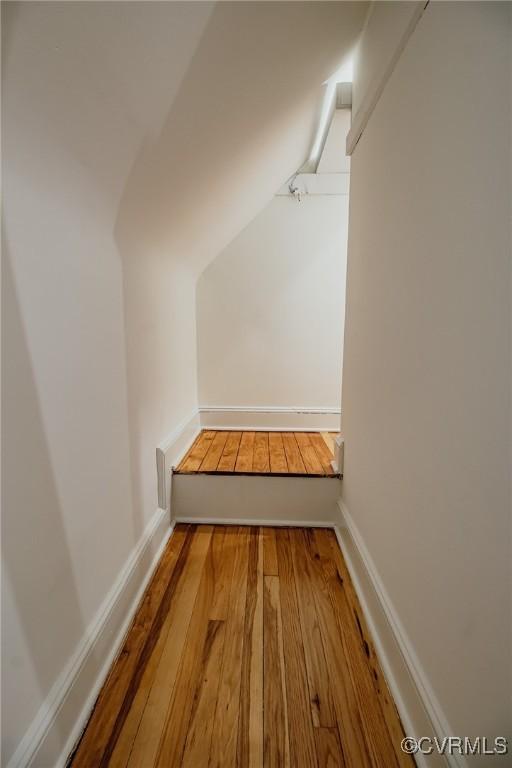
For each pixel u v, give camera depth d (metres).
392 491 0.92
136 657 0.95
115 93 0.71
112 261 1.01
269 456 1.87
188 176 1.20
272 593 1.20
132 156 0.89
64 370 0.76
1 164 0.56
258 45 0.92
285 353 2.34
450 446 0.62
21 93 0.54
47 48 0.54
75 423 0.80
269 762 0.72
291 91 1.25
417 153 0.76
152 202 1.14
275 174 1.91
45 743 0.66
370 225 1.13
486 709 0.52
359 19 1.14
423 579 0.73
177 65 0.77
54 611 0.71
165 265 1.57
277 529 1.63
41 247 0.68
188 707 0.82
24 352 0.63
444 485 0.64
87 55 0.60
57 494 0.73
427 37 0.71
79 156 0.73
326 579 1.27
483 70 0.52
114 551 1.01
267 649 0.98
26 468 0.64
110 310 1.00
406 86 0.82
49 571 0.70
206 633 1.03
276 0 0.83
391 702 0.83
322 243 2.23
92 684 0.83
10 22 0.48
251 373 2.36
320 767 0.71
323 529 1.63
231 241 2.23
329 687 0.87
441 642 0.65
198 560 1.38
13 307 0.60
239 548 1.47
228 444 2.09
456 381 0.60
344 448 1.55
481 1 0.52
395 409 0.90
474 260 0.55
